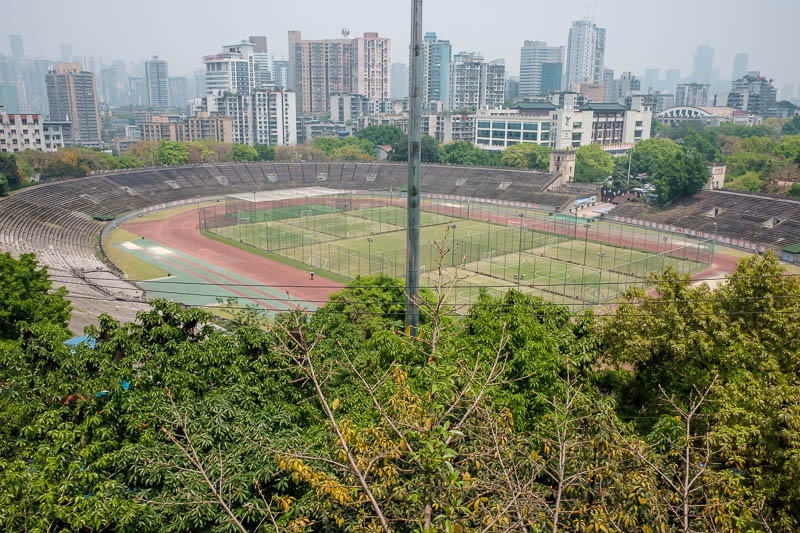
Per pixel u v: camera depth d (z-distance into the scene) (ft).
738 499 70.38
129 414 82.07
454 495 58.95
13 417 85.30
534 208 532.32
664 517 64.44
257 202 460.96
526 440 74.64
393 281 202.39
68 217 424.87
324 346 110.83
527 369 96.94
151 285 294.25
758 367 113.60
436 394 67.05
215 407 82.58
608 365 135.74
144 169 564.71
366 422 78.69
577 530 64.18
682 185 469.16
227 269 325.62
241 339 101.45
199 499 64.49
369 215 471.62
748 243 394.11
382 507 62.34
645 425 119.55
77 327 208.74
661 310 129.49
